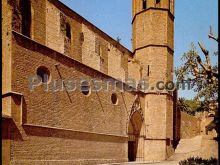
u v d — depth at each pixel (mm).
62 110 28078
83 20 37219
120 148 37500
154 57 45219
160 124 43875
